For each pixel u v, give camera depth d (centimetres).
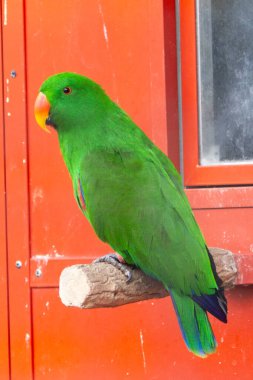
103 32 718
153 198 588
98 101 628
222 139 716
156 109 707
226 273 614
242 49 715
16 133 728
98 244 717
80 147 625
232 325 707
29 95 727
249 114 714
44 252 724
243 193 696
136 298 593
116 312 722
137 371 720
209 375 711
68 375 726
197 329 564
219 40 716
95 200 600
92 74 720
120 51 716
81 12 721
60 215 722
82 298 566
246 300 705
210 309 568
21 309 726
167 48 711
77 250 719
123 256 595
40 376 728
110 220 594
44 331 727
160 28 707
